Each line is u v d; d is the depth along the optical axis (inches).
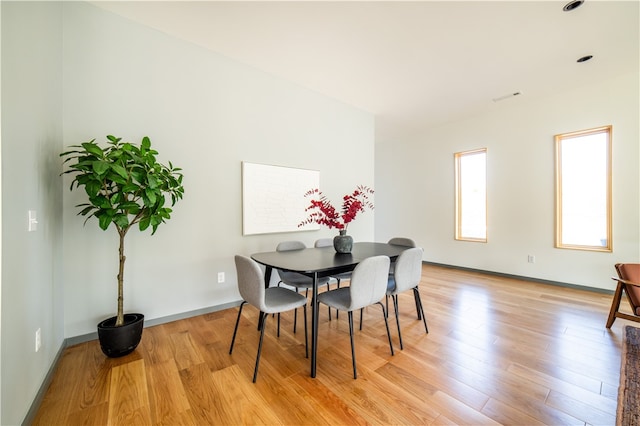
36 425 51.0
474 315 106.1
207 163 107.4
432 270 187.8
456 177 193.2
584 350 78.9
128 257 91.1
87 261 84.0
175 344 83.0
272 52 108.5
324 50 106.7
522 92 144.3
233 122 114.3
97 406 56.1
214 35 98.3
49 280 66.3
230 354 77.4
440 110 171.0
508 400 58.2
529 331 91.7
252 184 119.6
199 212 105.7
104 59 86.5
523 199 159.8
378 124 197.9
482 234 182.5
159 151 96.5
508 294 132.8
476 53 107.5
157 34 96.0
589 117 136.1
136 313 90.0
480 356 76.0
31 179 55.3
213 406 56.4
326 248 109.8
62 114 79.0
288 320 103.3
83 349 79.2
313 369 66.3
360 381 64.9
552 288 142.7
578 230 143.8
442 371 69.0
